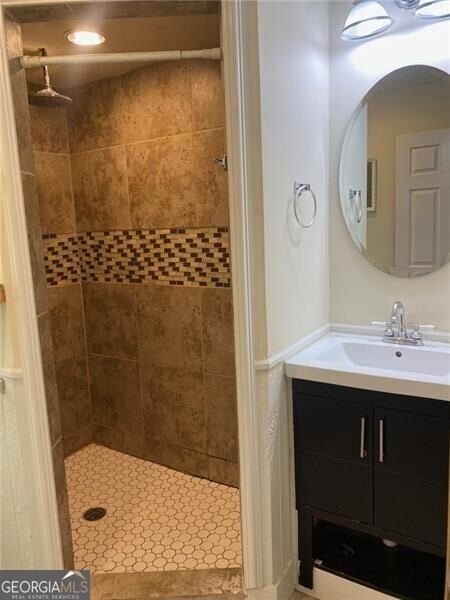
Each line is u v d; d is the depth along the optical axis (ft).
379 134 6.35
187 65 7.12
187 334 7.97
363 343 6.39
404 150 6.22
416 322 6.47
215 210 7.27
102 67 7.47
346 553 5.86
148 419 8.81
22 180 4.79
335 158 6.68
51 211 8.62
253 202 4.92
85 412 9.55
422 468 4.85
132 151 7.97
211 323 7.66
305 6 5.76
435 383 4.63
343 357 6.44
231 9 4.52
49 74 7.66
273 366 5.28
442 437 4.70
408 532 5.03
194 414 8.20
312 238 6.27
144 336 8.53
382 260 6.57
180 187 7.55
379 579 5.44
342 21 6.37
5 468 5.37
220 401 7.85
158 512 7.39
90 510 7.48
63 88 8.46
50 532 5.28
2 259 4.87
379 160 6.40
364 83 6.32
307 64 5.88
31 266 4.91
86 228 8.91
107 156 8.29
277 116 5.17
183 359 8.12
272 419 5.35
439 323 6.33
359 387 5.07
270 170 5.07
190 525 7.04
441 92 5.89
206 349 7.81
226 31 4.57
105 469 8.74
